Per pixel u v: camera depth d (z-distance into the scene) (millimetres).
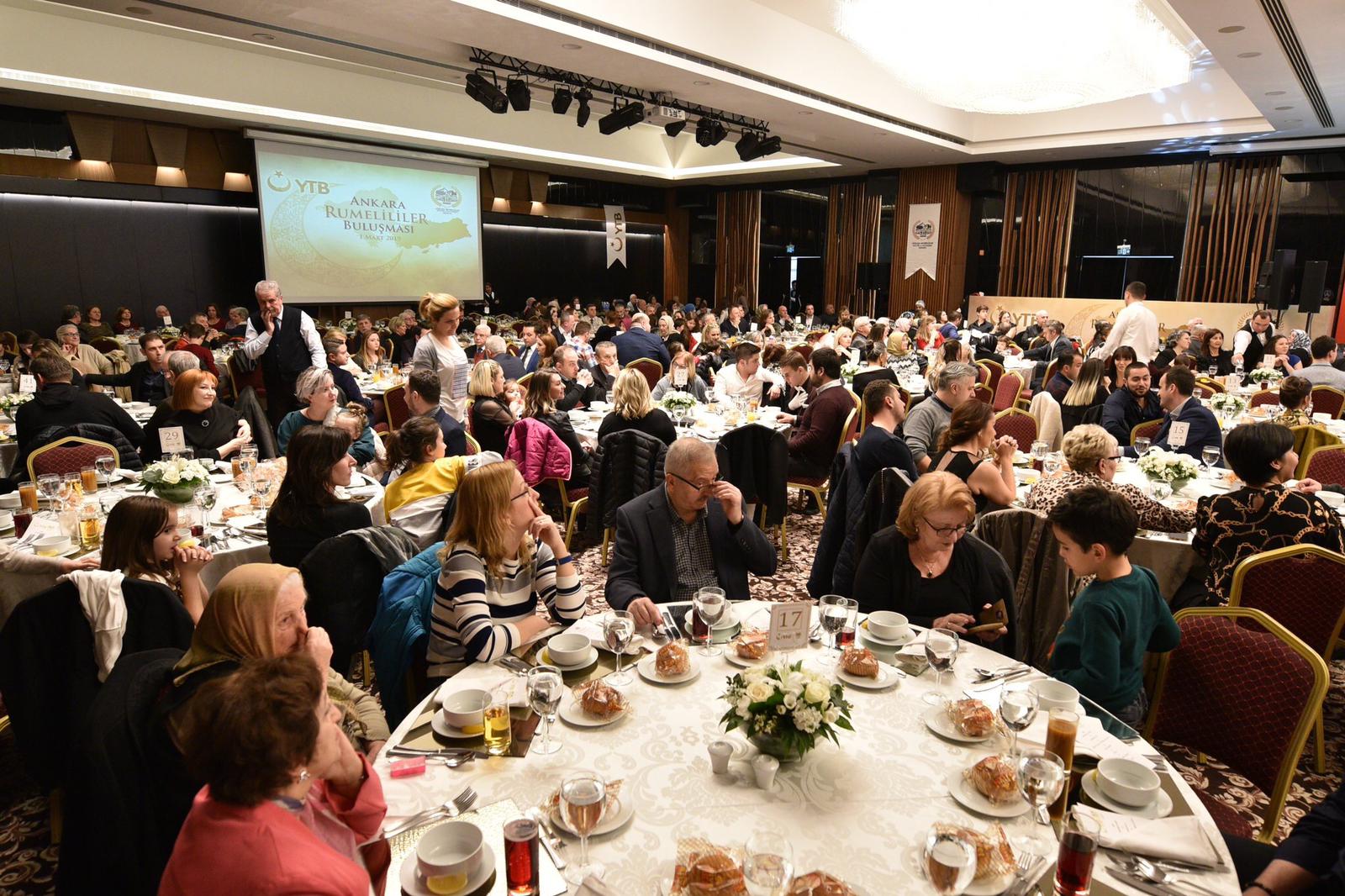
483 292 15758
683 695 1907
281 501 2918
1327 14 6016
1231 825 1941
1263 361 8414
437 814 1478
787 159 15609
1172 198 13250
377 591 2727
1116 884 1325
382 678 2359
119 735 1671
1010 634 2514
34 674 2213
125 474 3953
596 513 4648
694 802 1517
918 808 1510
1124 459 4730
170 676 1786
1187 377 4938
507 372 7445
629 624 1979
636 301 16250
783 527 5070
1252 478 3031
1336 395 6891
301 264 13094
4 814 2686
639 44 7324
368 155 13609
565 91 8461
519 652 2158
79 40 9961
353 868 1194
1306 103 9070
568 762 1641
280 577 1834
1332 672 3672
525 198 16859
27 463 4078
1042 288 14516
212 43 10992
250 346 5816
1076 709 1801
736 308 13883
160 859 1722
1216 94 10945
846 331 9828
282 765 1139
